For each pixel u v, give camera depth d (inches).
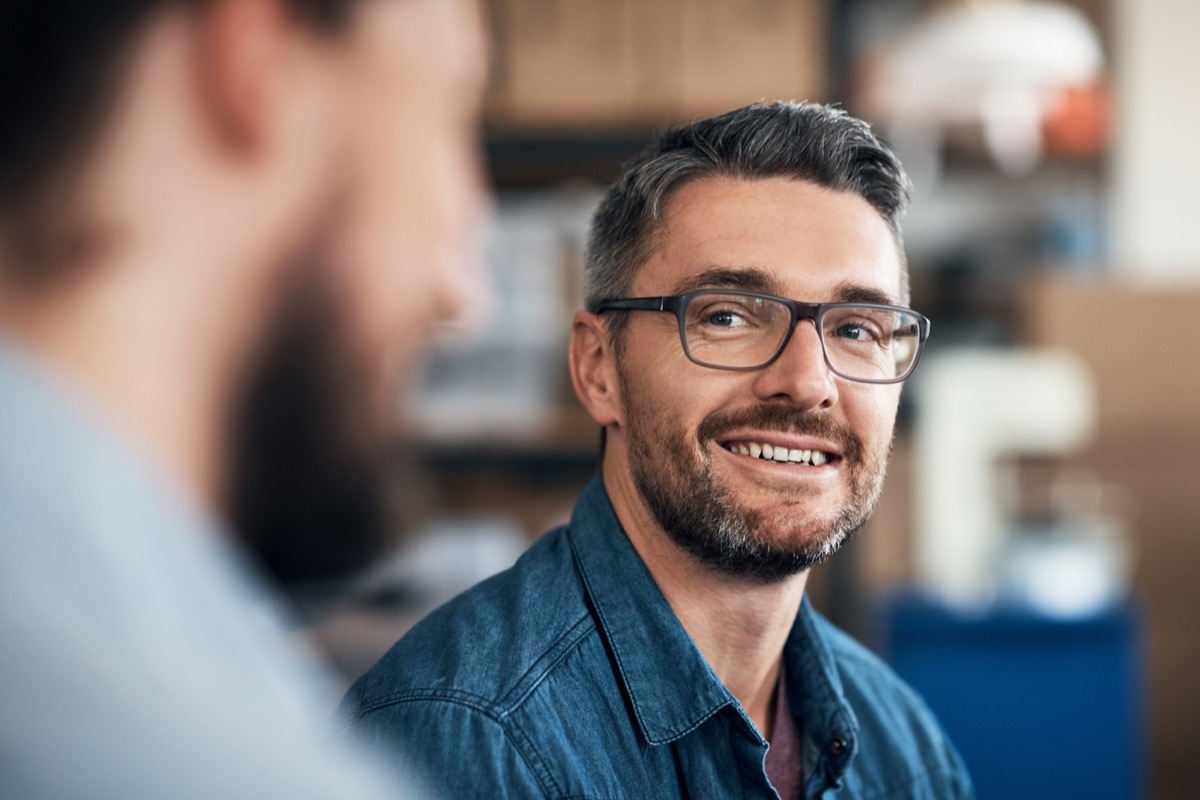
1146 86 144.0
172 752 7.2
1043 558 97.0
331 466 7.8
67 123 7.1
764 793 37.3
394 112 7.7
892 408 40.2
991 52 95.3
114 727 7.1
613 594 37.9
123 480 7.7
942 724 85.6
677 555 38.5
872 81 102.6
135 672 7.5
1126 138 143.5
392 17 7.6
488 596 37.7
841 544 39.2
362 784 8.3
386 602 79.7
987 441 97.3
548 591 37.7
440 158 8.0
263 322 7.5
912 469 109.2
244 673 8.2
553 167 115.0
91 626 7.4
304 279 7.5
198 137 7.3
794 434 37.6
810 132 39.1
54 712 7.0
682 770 36.9
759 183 38.9
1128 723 84.9
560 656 36.0
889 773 43.7
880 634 90.0
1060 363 121.2
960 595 91.3
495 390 108.3
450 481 108.3
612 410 41.1
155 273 7.3
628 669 36.7
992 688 85.4
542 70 109.6
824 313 38.0
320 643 71.7
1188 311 120.5
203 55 7.3
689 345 38.1
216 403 7.5
